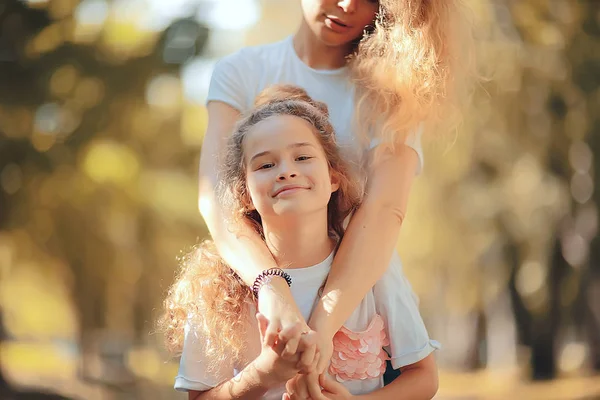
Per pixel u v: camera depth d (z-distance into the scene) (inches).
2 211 462.3
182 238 653.9
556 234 641.6
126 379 690.2
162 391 640.4
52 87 429.1
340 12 109.2
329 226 102.2
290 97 99.0
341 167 99.1
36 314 1017.5
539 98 542.3
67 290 656.4
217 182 106.7
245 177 96.1
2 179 448.5
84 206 539.8
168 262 650.2
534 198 615.2
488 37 508.7
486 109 529.7
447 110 114.1
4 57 423.2
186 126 586.9
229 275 97.7
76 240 552.1
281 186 92.9
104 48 435.2
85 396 600.4
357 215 101.3
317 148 94.8
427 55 109.1
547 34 521.3
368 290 97.0
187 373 96.0
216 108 115.9
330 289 95.1
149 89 446.0
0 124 438.9
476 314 897.5
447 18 111.9
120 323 738.2
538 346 737.6
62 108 442.3
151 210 614.5
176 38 431.5
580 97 534.0
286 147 93.1
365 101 109.7
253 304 96.8
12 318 869.8
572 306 676.1
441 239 635.5
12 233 512.4
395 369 103.0
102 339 773.9
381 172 106.3
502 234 646.5
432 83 109.7
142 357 761.0
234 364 96.7
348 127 111.2
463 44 115.4
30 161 442.3
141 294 653.9
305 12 112.0
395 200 104.2
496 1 525.3
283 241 95.3
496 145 569.6
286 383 89.9
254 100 107.7
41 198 496.1
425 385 100.0
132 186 569.3
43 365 792.9
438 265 670.5
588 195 598.5
